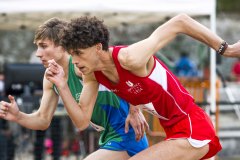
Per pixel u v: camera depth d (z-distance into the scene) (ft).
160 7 68.95
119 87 35.99
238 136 89.61
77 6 68.44
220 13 149.18
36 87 76.69
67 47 35.04
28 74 76.43
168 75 36.42
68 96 36.99
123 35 107.55
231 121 96.32
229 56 36.47
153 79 35.76
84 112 37.78
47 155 73.15
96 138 73.61
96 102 41.65
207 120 37.58
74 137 73.92
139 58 34.55
